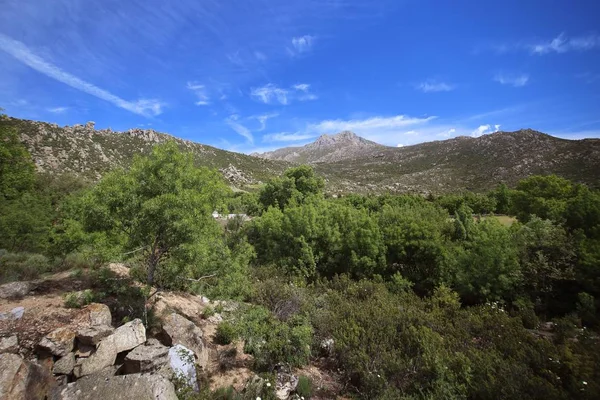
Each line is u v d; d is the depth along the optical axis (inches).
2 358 171.6
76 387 182.2
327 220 785.6
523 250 612.1
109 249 264.1
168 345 265.3
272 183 1473.9
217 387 252.1
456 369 281.0
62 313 250.5
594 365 270.1
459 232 883.4
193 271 359.9
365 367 292.4
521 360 292.0
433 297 504.7
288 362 297.0
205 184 323.0
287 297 455.2
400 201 1747.0
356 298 506.0
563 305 537.6
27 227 655.1
